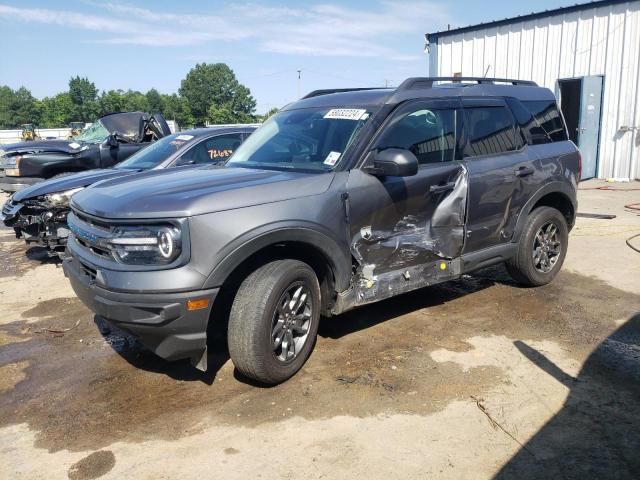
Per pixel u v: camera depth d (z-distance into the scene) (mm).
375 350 4273
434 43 16703
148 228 3367
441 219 4527
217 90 111250
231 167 4527
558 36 13836
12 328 5090
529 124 5438
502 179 4934
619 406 3414
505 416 3334
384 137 4238
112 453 3105
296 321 3828
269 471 2900
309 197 3768
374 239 4141
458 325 4730
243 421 3373
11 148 9586
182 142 7508
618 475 2797
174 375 4023
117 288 3342
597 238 7625
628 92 12891
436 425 3258
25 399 3756
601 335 4453
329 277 4059
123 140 10227
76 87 116438
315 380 3834
